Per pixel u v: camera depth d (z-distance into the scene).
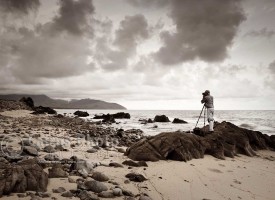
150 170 7.97
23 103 53.62
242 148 12.31
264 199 5.99
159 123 44.56
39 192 4.93
